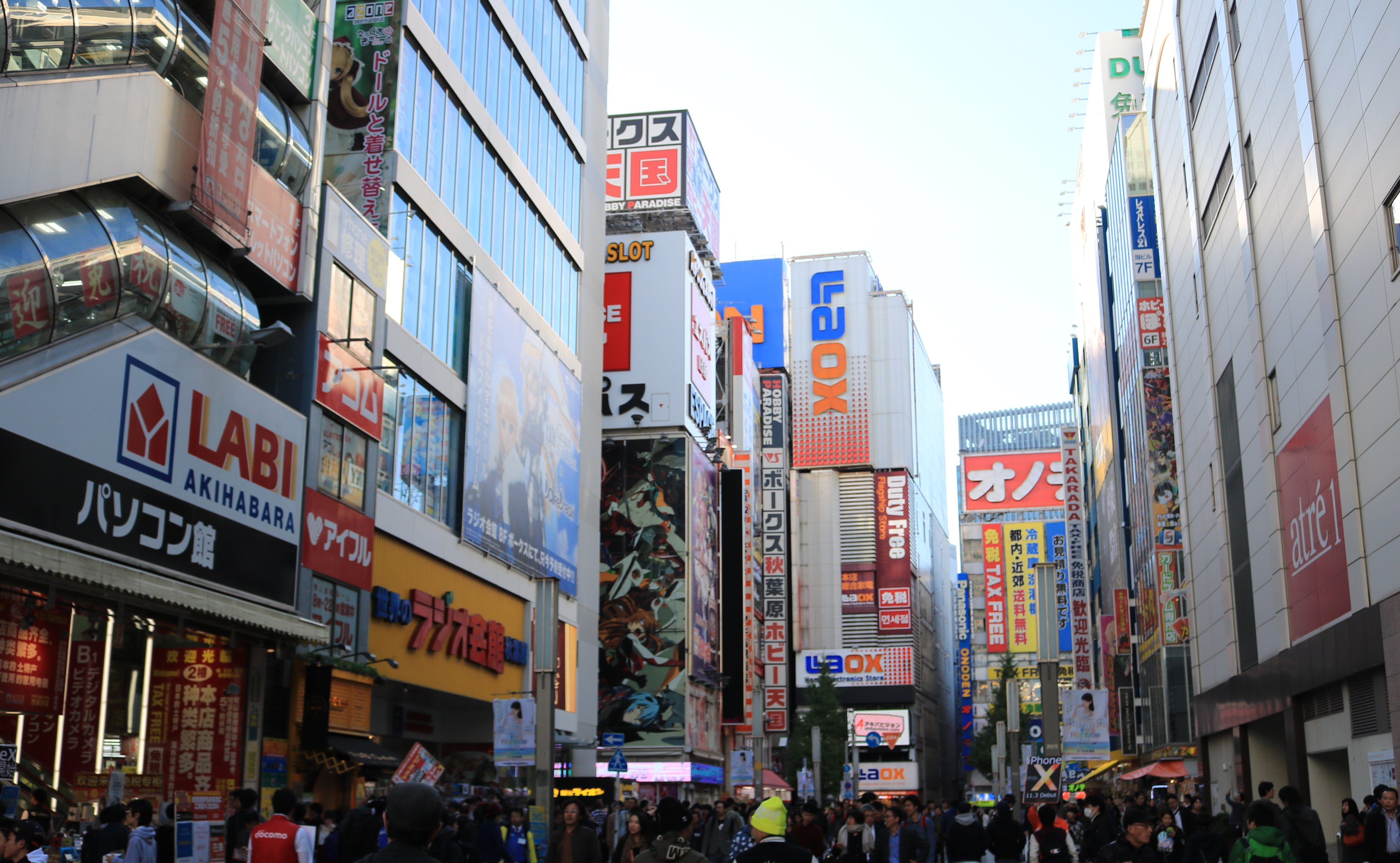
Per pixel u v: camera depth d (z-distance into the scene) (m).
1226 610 42.62
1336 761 32.72
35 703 19.95
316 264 28.80
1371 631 26.20
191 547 22.83
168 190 22.97
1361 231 26.66
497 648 41.56
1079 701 30.91
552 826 23.50
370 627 32.06
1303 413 31.94
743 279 138.12
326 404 28.84
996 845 15.41
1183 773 57.75
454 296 39.50
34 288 19.28
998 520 188.00
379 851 5.51
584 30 57.44
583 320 55.62
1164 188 52.91
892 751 143.12
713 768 81.94
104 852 14.90
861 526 150.75
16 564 17.25
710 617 83.50
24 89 19.22
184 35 23.77
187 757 24.19
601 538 78.75
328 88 31.86
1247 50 36.47
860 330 157.38
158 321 22.78
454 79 39.72
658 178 87.25
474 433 40.28
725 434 97.44
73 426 19.69
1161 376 65.62
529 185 47.72
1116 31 84.06
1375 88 25.33
